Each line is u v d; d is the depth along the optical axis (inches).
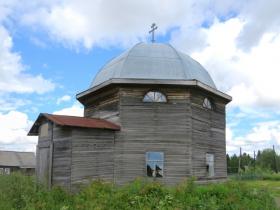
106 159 810.8
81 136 779.4
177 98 872.3
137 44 978.1
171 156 845.8
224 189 695.7
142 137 847.7
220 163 966.4
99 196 646.5
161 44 986.7
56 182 779.4
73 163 757.9
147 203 626.2
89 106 985.5
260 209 659.4
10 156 2736.2
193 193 676.1
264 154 3774.6
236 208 641.6
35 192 667.4
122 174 820.6
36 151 877.8
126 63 907.4
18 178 753.6
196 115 891.4
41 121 876.6
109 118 885.8
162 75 882.8
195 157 866.8
